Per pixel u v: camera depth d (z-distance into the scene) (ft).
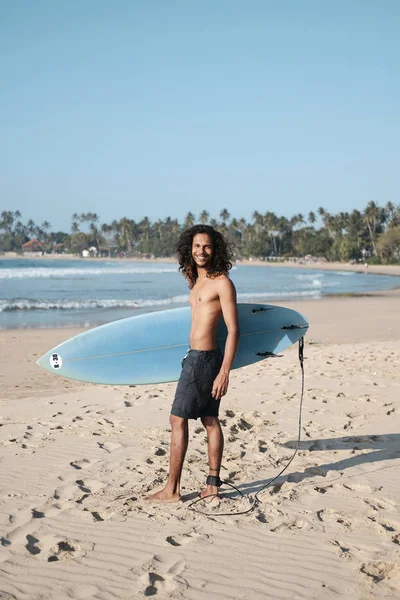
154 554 10.00
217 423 12.48
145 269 265.34
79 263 446.60
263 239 504.02
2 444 16.69
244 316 14.24
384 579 9.14
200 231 12.08
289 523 11.19
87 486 13.39
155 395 23.59
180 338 14.47
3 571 9.42
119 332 14.47
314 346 39.93
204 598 8.61
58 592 8.79
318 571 9.38
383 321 58.54
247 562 9.70
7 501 12.39
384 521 11.21
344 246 393.91
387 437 17.04
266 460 15.10
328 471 14.07
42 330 52.75
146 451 15.97
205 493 12.49
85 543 10.41
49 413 20.89
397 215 413.39
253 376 27.17
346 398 22.35
